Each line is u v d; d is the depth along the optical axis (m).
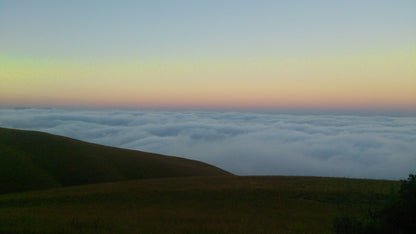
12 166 43.47
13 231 11.15
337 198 21.27
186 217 16.05
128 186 28.02
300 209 18.77
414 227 8.93
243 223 14.87
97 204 20.12
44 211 17.12
